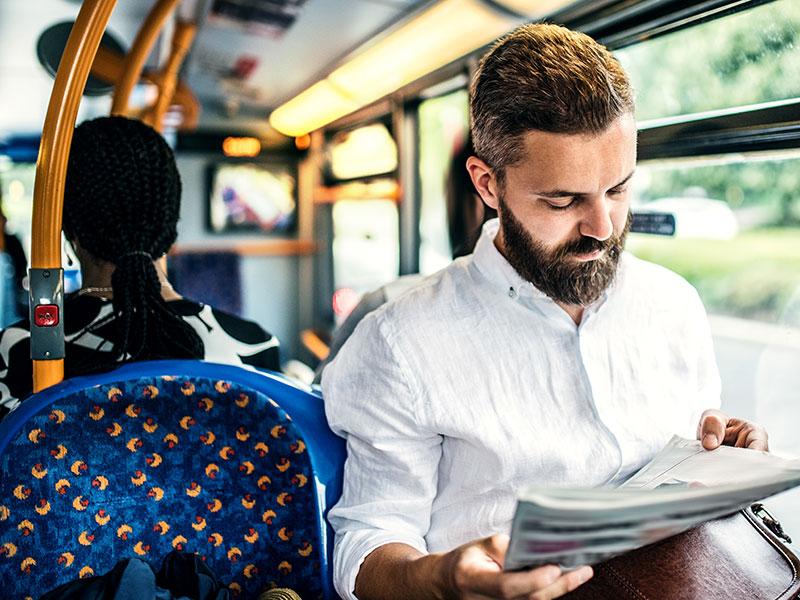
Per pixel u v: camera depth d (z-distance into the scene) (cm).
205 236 692
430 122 392
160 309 135
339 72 448
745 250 177
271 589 119
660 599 94
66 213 132
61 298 123
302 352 712
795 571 98
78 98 118
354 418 118
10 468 114
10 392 137
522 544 69
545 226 99
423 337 114
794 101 154
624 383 115
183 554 119
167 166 138
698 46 181
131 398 120
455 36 311
